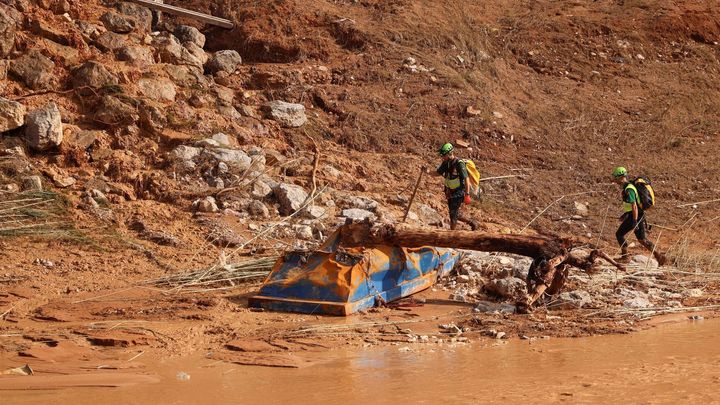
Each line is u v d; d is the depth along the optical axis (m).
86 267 14.65
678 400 7.96
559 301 13.09
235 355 10.27
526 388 8.54
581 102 25.91
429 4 28.02
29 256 14.88
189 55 22.11
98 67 19.48
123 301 12.97
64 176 17.53
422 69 24.89
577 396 8.18
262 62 24.55
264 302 12.71
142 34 21.88
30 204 16.39
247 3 25.78
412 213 18.95
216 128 20.11
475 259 15.70
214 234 16.41
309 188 18.94
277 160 19.80
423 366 9.66
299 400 8.34
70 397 8.55
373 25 26.30
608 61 28.39
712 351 10.28
